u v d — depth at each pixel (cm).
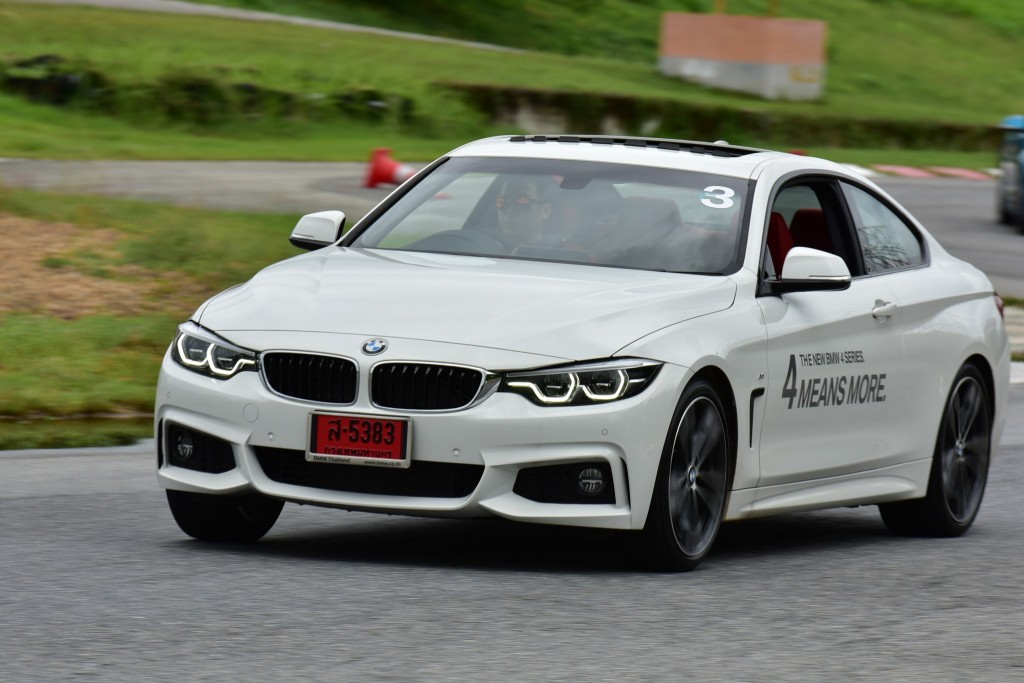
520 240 1812
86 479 2134
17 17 10650
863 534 2066
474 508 1532
